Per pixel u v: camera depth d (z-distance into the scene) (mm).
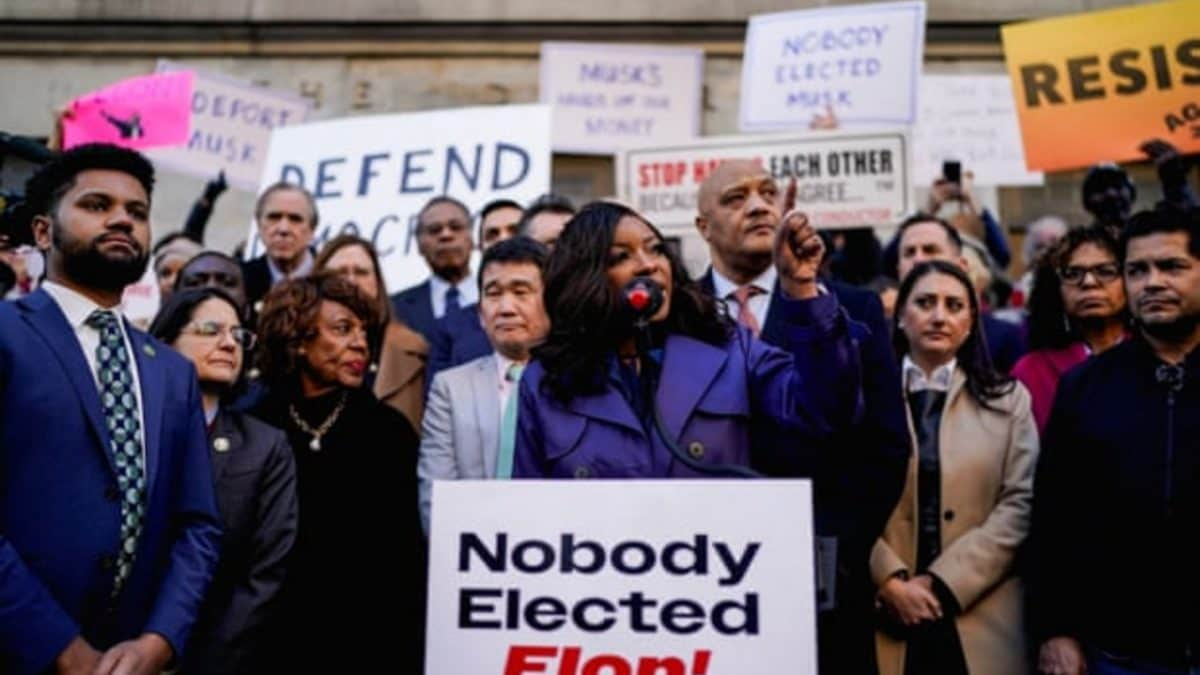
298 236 4551
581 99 7062
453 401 3193
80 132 5020
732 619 2004
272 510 2766
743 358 2303
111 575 2182
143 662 2125
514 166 4984
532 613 2061
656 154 4863
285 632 2748
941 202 5516
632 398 2236
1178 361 2727
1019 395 3199
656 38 8039
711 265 3221
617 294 2248
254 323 3920
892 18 5234
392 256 5027
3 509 2135
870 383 2742
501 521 2096
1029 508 3006
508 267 3197
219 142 5820
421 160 5137
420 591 2967
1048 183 7867
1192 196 4375
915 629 2914
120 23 8250
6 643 2025
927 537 3043
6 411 2166
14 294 4184
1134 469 2652
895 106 5172
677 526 2049
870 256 4969
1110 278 3480
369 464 2988
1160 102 4621
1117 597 2627
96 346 2332
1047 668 2730
